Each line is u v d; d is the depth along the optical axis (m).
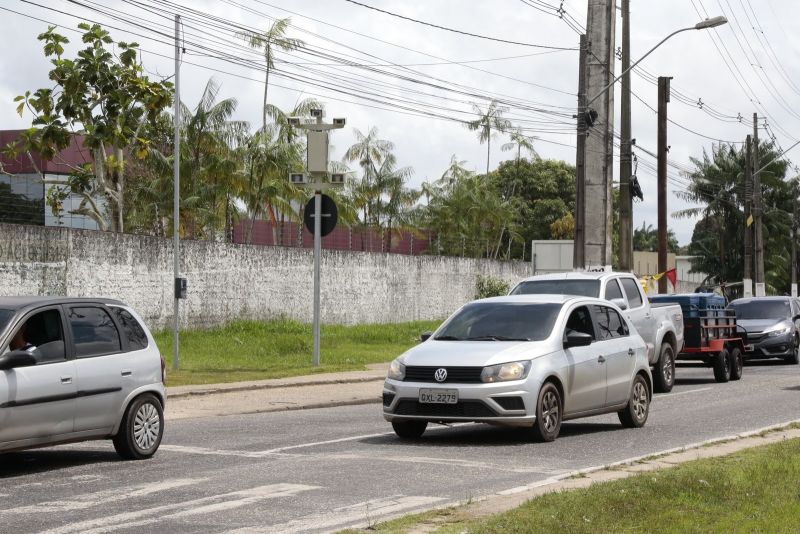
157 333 45.19
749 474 14.55
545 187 122.44
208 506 13.27
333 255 57.31
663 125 60.44
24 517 12.58
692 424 23.47
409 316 64.25
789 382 36.66
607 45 43.84
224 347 43.69
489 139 101.25
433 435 21.19
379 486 14.80
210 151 64.50
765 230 106.12
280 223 67.69
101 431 17.05
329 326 56.28
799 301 50.72
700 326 35.28
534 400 19.44
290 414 26.14
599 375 21.36
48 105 35.72
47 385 16.09
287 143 68.69
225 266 49.19
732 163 103.69
